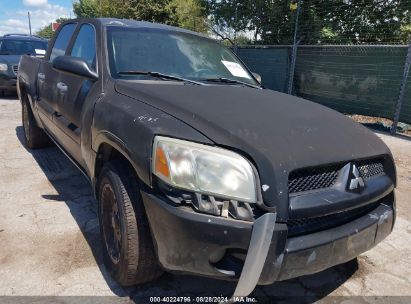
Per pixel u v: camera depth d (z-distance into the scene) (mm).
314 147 2189
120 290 2557
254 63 11852
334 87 9734
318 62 10047
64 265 2793
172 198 2014
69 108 3463
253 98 2816
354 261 3111
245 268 1927
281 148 2088
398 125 8688
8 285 2543
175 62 3385
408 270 3029
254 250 1904
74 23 4219
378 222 2436
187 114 2271
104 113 2648
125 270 2367
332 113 2904
